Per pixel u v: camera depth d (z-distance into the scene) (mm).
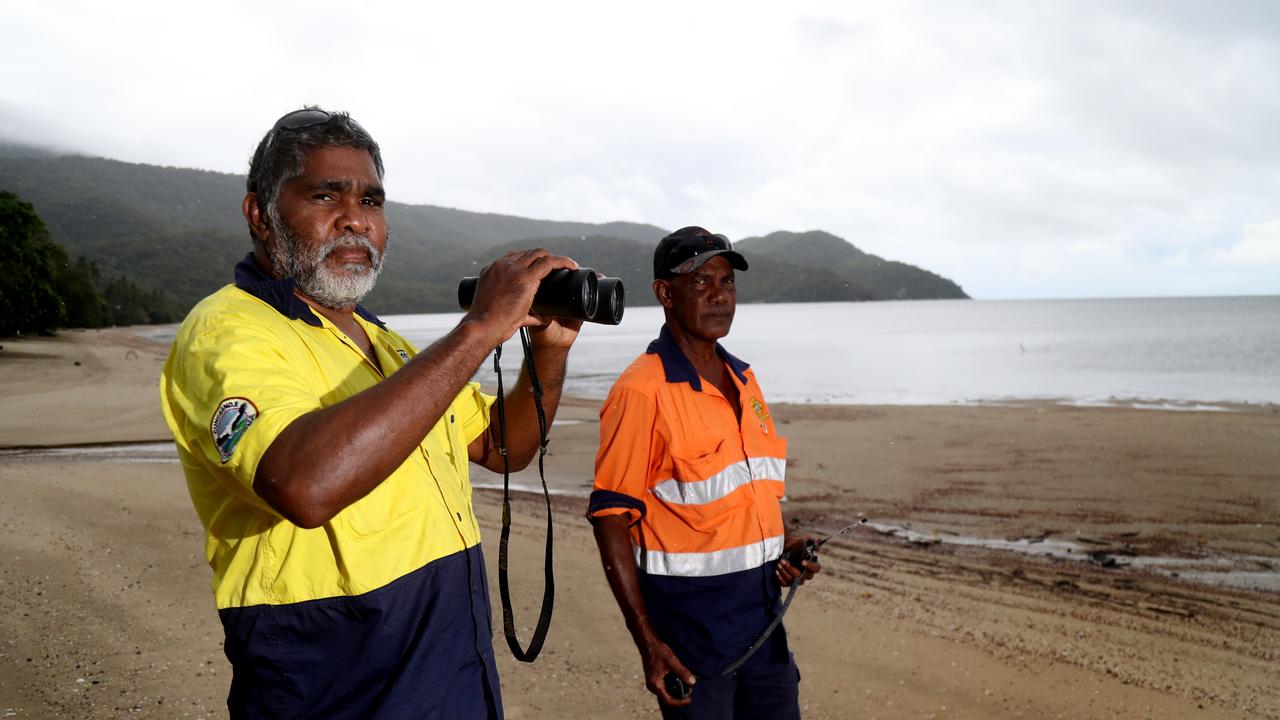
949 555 8008
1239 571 7453
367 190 1562
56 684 4176
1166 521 9406
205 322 1330
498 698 1575
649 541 2598
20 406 22984
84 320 98250
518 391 1891
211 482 1393
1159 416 18797
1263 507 9961
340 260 1521
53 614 5191
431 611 1424
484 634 1561
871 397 29359
